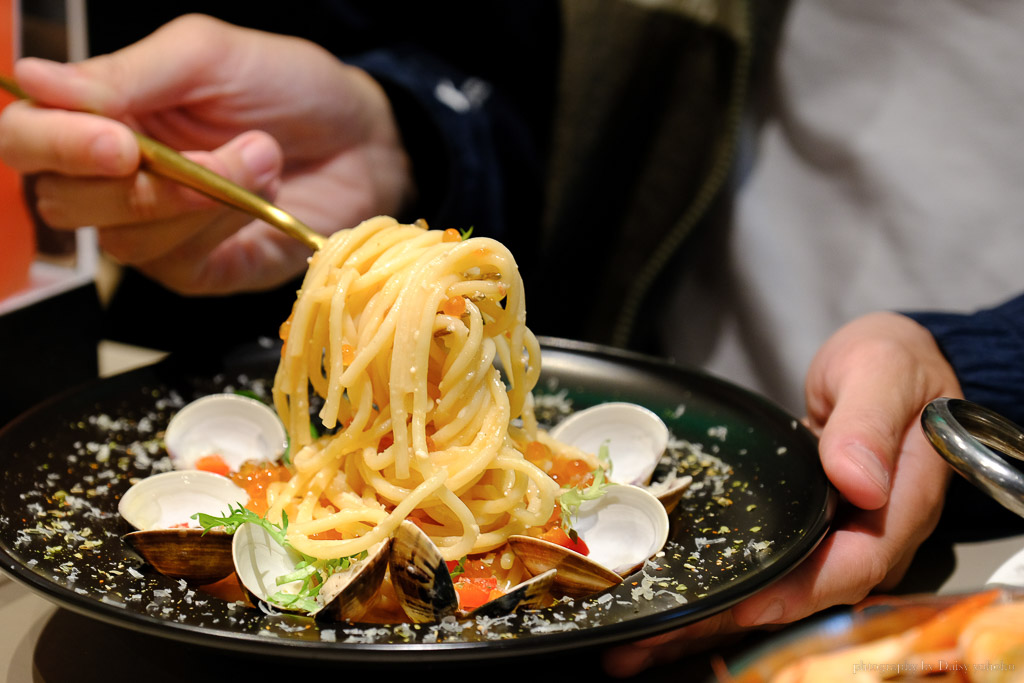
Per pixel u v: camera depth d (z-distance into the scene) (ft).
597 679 1.77
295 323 1.91
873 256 2.77
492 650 1.60
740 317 3.02
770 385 2.94
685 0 2.78
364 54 2.82
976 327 2.16
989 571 1.97
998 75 2.63
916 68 2.70
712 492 1.98
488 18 2.85
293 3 3.05
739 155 2.98
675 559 1.83
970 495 2.07
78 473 1.95
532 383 1.98
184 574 1.78
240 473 2.00
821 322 2.85
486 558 1.90
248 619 1.69
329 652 1.59
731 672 1.65
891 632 1.63
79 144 1.97
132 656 1.77
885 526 1.86
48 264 2.29
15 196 2.15
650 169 2.96
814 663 1.61
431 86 2.68
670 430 2.13
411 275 1.88
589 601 1.74
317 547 1.83
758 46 2.79
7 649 1.79
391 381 1.86
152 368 2.15
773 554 1.79
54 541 1.81
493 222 2.75
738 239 2.95
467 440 1.91
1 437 1.91
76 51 2.23
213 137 2.41
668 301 3.09
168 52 2.19
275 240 2.48
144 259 2.23
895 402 1.94
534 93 3.00
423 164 2.74
